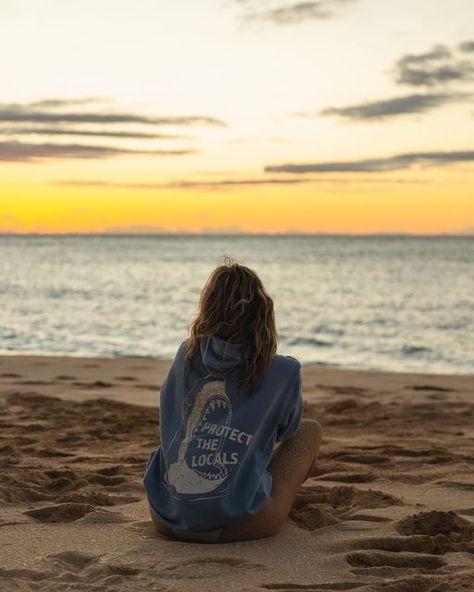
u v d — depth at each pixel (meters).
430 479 4.74
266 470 3.36
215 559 3.01
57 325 23.69
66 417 7.31
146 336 21.30
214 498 3.13
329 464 5.15
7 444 5.92
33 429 6.68
